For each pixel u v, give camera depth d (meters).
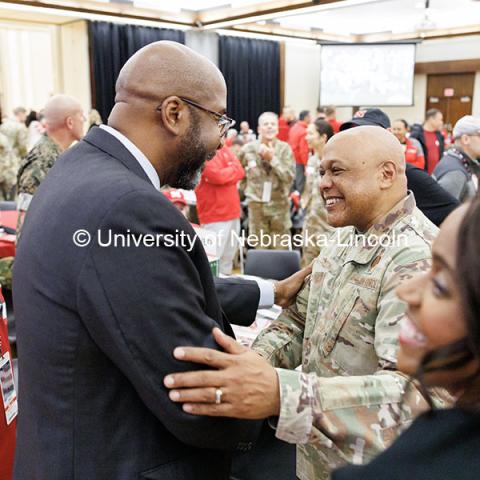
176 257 0.85
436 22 8.31
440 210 2.57
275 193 4.80
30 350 0.91
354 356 1.09
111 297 0.81
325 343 1.14
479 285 0.47
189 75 0.99
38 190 0.99
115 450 0.89
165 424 0.86
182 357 0.83
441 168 3.67
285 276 2.85
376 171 1.11
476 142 3.52
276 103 10.95
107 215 0.83
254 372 0.85
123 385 0.88
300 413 0.84
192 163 1.05
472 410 0.50
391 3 7.09
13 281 0.97
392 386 0.88
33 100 10.12
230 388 0.83
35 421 0.93
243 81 10.34
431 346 0.52
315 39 8.48
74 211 0.86
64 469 0.88
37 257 0.88
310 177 4.32
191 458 0.95
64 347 0.86
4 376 1.49
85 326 0.84
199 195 4.54
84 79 8.57
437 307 0.50
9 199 6.49
